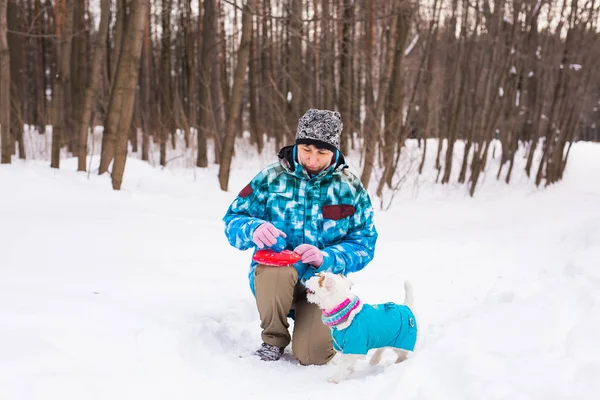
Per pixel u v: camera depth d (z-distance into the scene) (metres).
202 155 14.30
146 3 7.98
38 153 13.95
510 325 2.87
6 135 8.52
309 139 2.98
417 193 12.70
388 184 12.86
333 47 14.40
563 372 2.25
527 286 3.84
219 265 4.84
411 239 7.88
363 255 3.11
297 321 3.05
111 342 2.64
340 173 3.13
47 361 2.31
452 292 4.66
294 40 14.94
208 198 9.24
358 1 12.40
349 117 15.16
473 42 14.34
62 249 4.62
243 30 9.73
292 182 3.11
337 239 3.18
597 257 4.36
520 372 2.29
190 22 15.70
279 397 2.47
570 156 18.03
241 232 3.01
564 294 3.34
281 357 3.15
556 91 14.46
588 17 14.49
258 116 18.61
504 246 7.07
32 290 3.28
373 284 4.92
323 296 2.70
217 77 16.30
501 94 14.47
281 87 18.06
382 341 2.79
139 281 3.92
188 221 6.70
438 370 2.43
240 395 2.48
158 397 2.30
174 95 17.72
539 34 15.66
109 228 5.59
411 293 3.05
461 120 18.69
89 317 2.88
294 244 3.13
